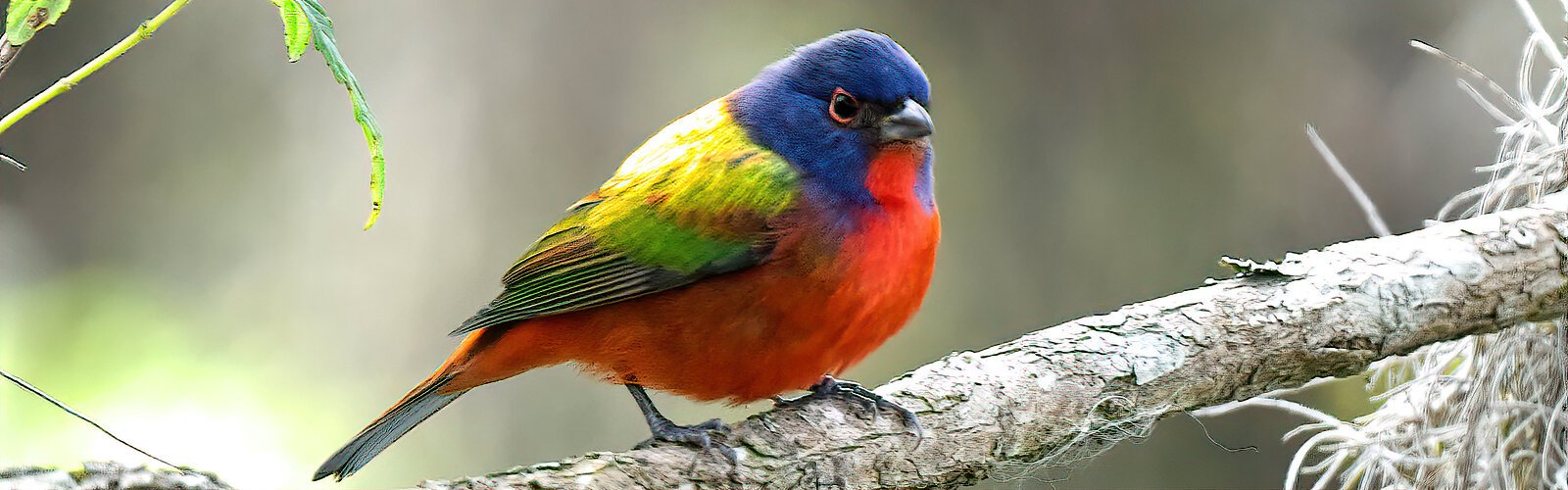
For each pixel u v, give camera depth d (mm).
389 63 16203
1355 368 7227
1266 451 13445
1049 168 14508
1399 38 14109
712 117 7859
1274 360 7082
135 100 17859
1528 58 7617
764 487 6250
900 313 7301
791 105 7465
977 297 14375
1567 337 7184
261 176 17250
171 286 16219
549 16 15773
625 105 15617
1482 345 7398
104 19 18141
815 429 6453
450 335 7465
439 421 14664
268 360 14875
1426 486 7383
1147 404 6953
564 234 7578
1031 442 6805
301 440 13625
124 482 4562
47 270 17203
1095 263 14312
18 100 18109
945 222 14477
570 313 7398
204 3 17547
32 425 12398
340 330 15734
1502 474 7148
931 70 14695
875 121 7277
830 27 15086
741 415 14297
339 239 16516
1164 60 14375
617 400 14664
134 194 17641
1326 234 14102
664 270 7129
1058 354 6984
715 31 15477
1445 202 13875
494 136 15836
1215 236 14188
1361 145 14109
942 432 6617
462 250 15758
